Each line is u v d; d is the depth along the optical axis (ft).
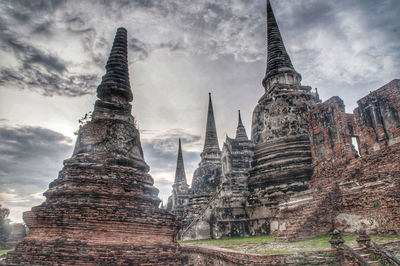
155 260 45.44
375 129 61.62
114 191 49.78
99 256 42.65
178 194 148.46
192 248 65.82
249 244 59.41
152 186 57.26
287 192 78.33
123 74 66.28
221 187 92.48
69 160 54.08
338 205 59.26
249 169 93.71
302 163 81.56
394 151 53.88
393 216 49.47
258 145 95.25
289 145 87.66
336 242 42.19
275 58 105.09
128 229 46.42
